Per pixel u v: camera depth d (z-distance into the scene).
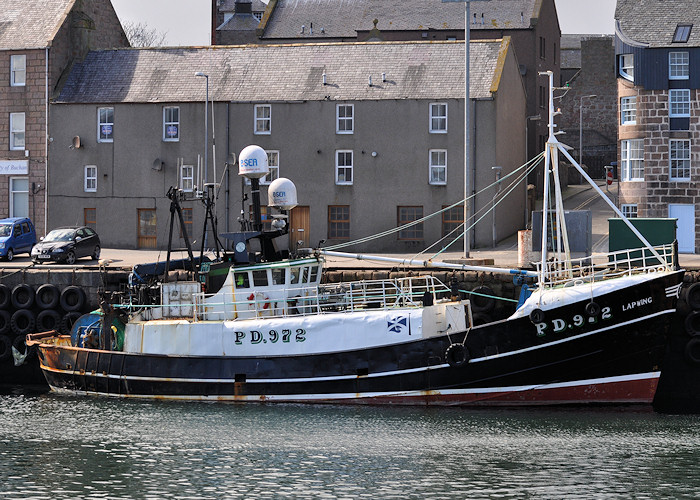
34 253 90.19
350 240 109.69
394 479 47.81
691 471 48.69
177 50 118.06
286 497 45.78
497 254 96.94
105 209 114.06
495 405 58.78
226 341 60.69
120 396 62.75
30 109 115.94
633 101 105.31
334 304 60.38
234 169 110.56
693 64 102.50
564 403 58.53
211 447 52.75
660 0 107.38
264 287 62.06
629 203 105.44
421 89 108.75
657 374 58.00
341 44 115.12
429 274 69.81
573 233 72.38
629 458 50.59
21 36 117.50
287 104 110.38
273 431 55.31
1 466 50.16
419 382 58.41
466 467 49.41
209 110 111.44
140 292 63.16
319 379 59.41
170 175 112.25
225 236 62.81
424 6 145.75
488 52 111.94
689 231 103.06
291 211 110.69
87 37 119.81
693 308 64.69
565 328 57.34
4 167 116.75
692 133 102.69
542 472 48.53
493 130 106.94
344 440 53.59
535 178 139.50
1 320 75.38
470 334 58.03
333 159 109.75
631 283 57.16
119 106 113.38
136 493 46.50
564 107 164.88
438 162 108.25
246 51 116.31
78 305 74.75
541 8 144.00
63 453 52.19
